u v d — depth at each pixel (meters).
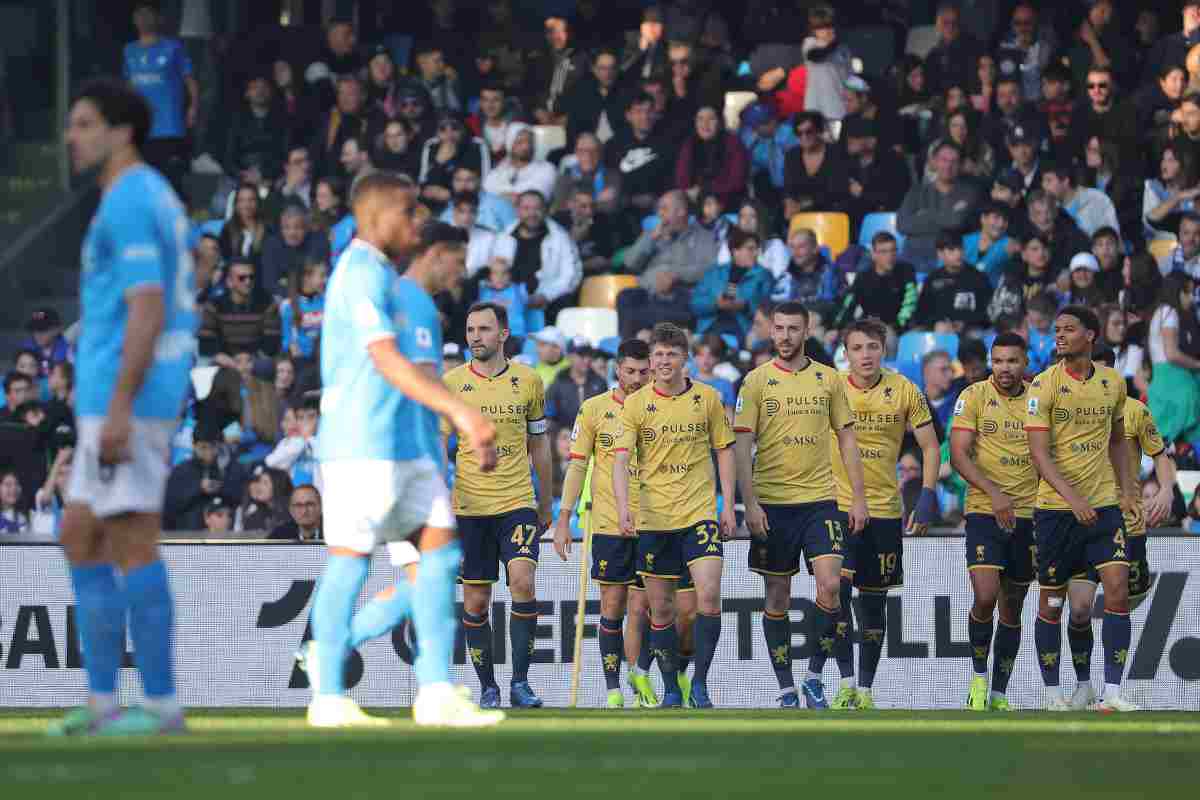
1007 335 33.00
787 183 57.16
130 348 16.27
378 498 19.95
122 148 16.92
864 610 33.31
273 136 61.19
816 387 31.58
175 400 17.02
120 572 17.41
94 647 17.56
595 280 55.28
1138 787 12.96
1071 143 55.00
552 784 12.63
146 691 17.41
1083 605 32.62
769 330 47.94
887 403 32.94
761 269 51.41
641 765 14.35
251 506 44.06
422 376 19.47
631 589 34.16
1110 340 46.66
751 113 60.19
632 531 31.11
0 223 57.38
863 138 56.66
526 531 31.84
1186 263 50.06
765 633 32.53
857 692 33.09
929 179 54.44
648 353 33.19
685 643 34.44
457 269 22.30
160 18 63.44
